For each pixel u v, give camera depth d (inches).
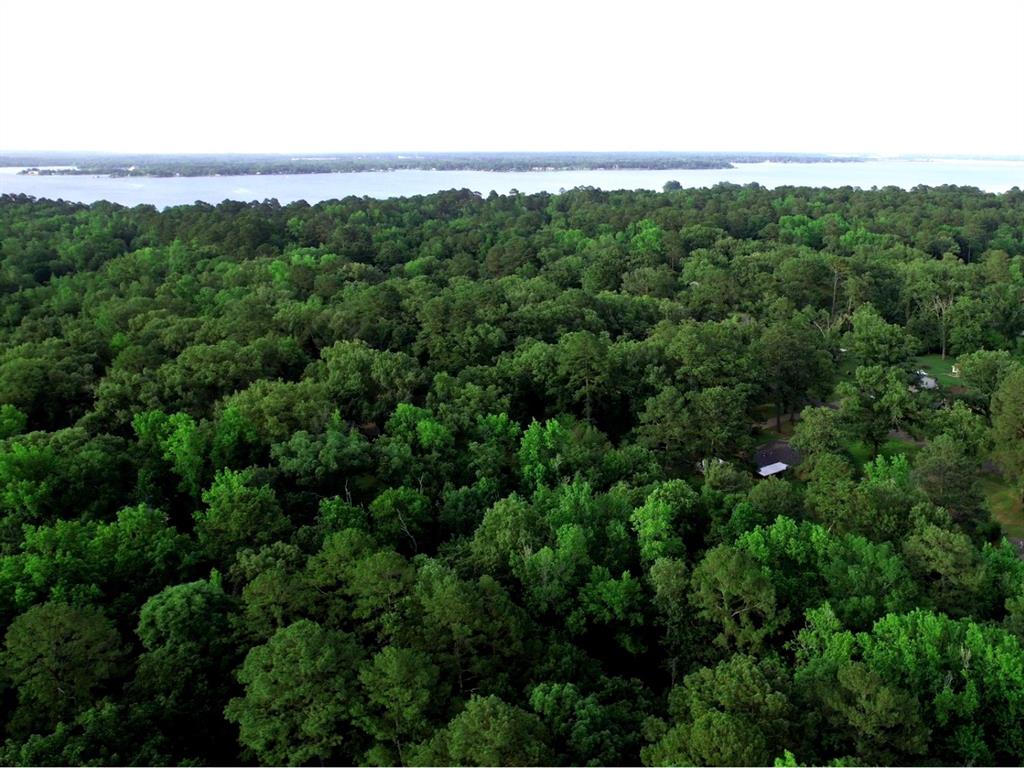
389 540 2048.5
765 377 3053.6
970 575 1654.8
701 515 2046.0
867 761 1213.1
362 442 2431.1
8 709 1424.7
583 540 1793.8
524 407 3034.0
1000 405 2583.7
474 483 2370.8
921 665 1405.0
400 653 1337.4
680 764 1147.9
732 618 1604.3
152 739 1275.8
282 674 1306.6
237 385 2925.7
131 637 1672.0
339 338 3567.9
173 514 2305.6
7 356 3075.8
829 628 1512.1
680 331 3159.5
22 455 2071.9
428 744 1221.7
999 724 1343.5
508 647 1523.1
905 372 3048.7
